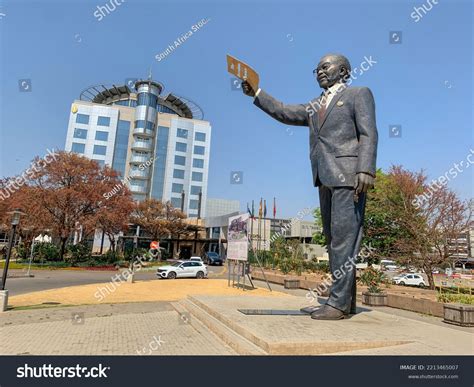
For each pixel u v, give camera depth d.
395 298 14.56
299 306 9.06
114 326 8.72
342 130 7.84
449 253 18.27
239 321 6.97
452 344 5.80
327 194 8.38
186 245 59.09
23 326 8.58
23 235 35.22
